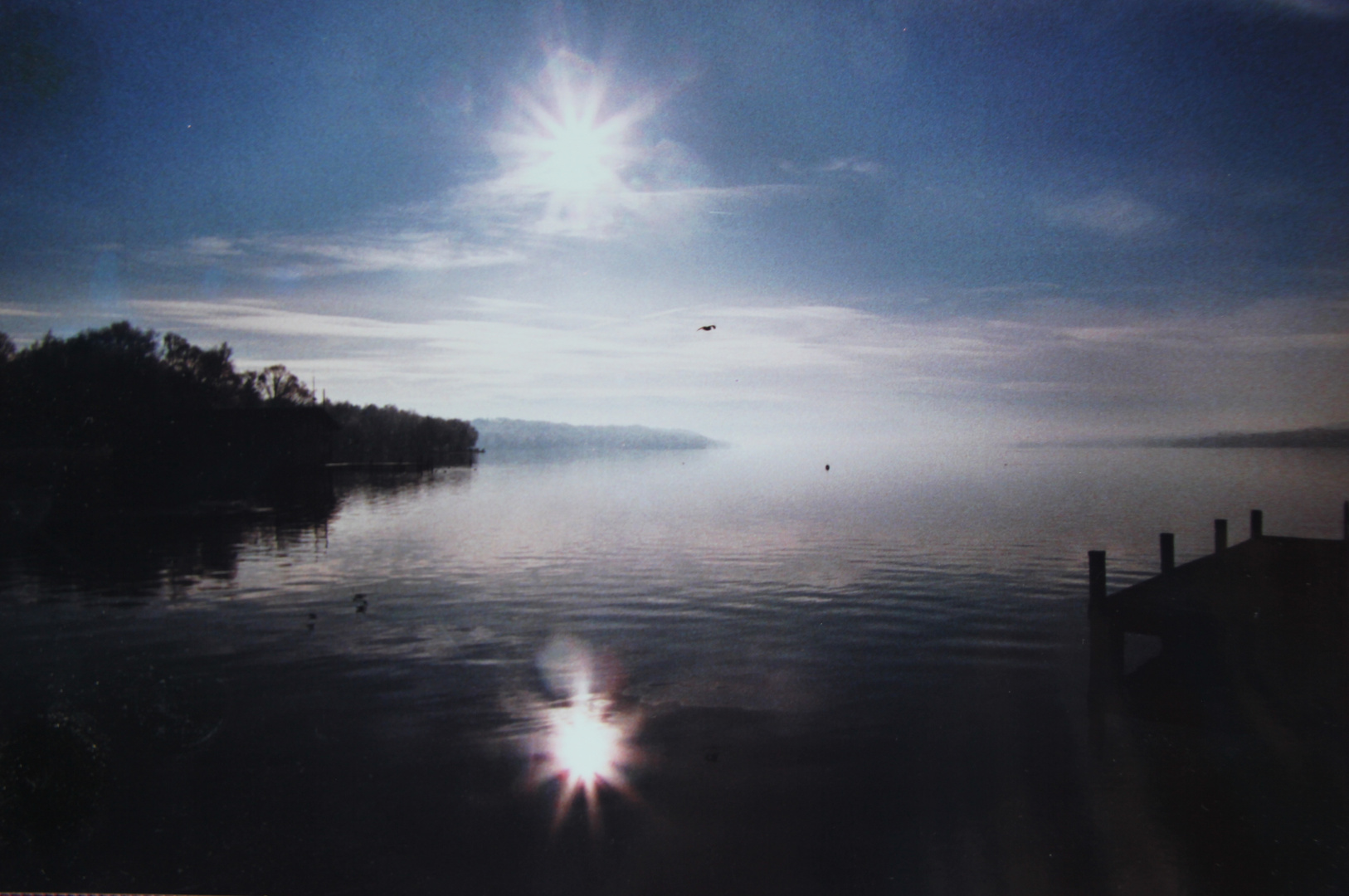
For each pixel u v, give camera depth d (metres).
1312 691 12.16
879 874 7.84
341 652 15.34
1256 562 16.66
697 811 9.17
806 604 19.66
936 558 26.83
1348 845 8.40
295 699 12.71
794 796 9.50
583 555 28.12
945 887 7.50
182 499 50.09
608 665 14.51
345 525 38.16
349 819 8.90
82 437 53.72
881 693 13.00
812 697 12.78
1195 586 14.73
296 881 7.60
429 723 11.72
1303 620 12.48
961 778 9.94
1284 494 46.25
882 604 19.64
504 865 8.11
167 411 58.06
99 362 54.47
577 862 7.90
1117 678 13.09
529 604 19.77
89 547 30.67
